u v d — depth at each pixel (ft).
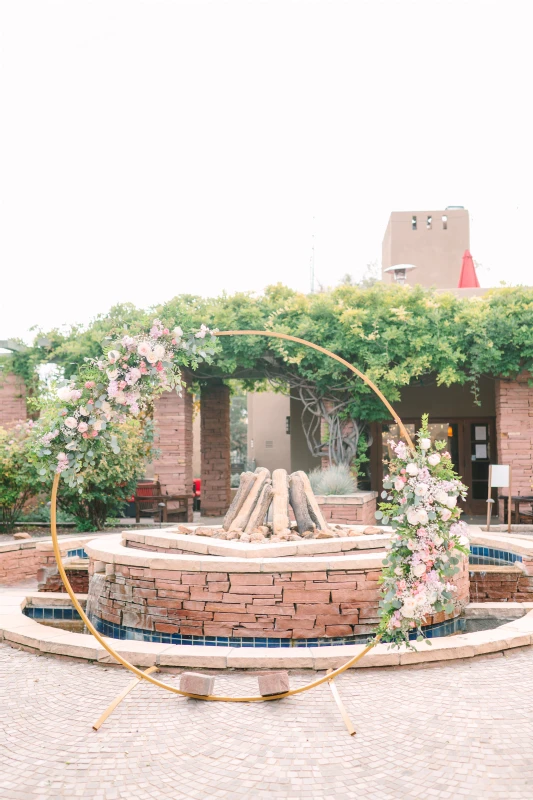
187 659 15.78
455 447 55.47
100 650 16.33
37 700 14.02
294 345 43.57
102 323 45.60
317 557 18.67
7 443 40.04
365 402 45.47
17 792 10.12
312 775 10.53
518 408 44.39
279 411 75.05
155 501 46.80
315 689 14.55
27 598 22.08
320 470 48.06
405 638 15.48
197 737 12.07
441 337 42.57
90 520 41.68
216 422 57.62
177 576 18.54
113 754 11.40
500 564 27.50
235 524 23.40
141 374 16.30
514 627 18.02
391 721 12.62
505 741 11.62
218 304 44.52
